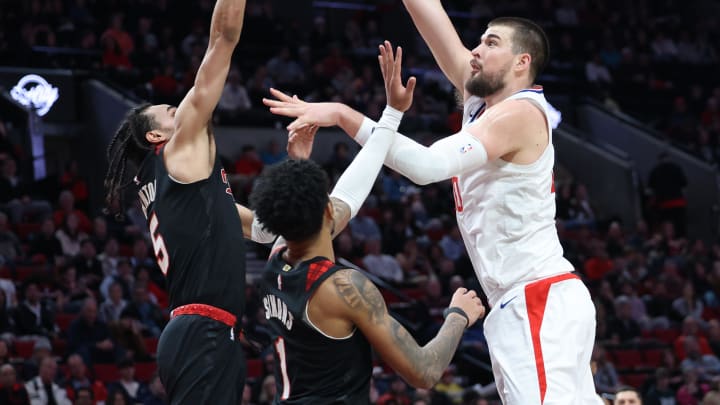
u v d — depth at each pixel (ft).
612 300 92.07
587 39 148.77
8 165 93.40
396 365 22.07
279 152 112.37
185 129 23.00
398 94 24.14
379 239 93.86
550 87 140.36
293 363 22.22
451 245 98.99
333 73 123.13
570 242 105.09
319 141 115.85
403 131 116.37
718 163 136.05
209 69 22.72
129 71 111.55
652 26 156.56
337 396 21.98
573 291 25.62
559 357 24.94
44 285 75.25
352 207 23.82
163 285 81.87
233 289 22.98
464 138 24.32
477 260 26.14
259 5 131.23
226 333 22.82
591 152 129.18
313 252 22.27
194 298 22.80
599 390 67.26
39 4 114.32
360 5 147.64
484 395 68.33
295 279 22.03
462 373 80.48
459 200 26.40
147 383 67.51
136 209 94.07
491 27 26.40
